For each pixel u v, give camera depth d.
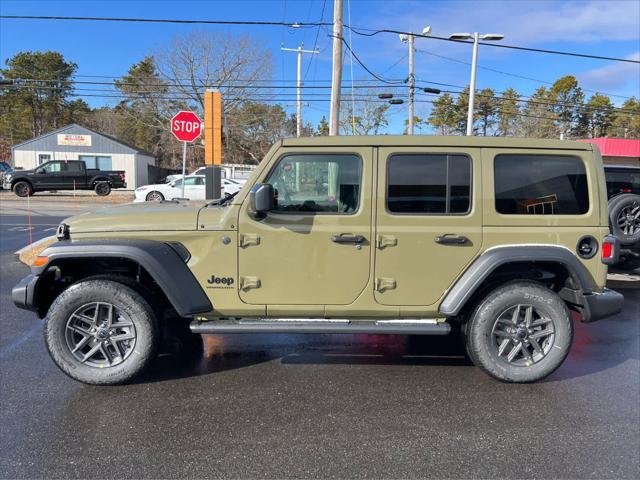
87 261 3.94
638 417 3.35
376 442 3.00
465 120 61.91
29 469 2.67
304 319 3.84
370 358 4.43
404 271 3.74
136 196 21.94
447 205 3.75
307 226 3.68
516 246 3.75
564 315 3.79
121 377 3.68
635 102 63.28
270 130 48.03
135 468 2.70
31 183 25.84
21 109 63.84
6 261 8.57
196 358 4.39
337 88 14.36
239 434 3.08
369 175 3.69
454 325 5.04
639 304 6.40
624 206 6.77
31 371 4.00
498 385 3.86
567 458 2.84
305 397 3.61
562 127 62.72
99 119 63.91
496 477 2.66
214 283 3.72
